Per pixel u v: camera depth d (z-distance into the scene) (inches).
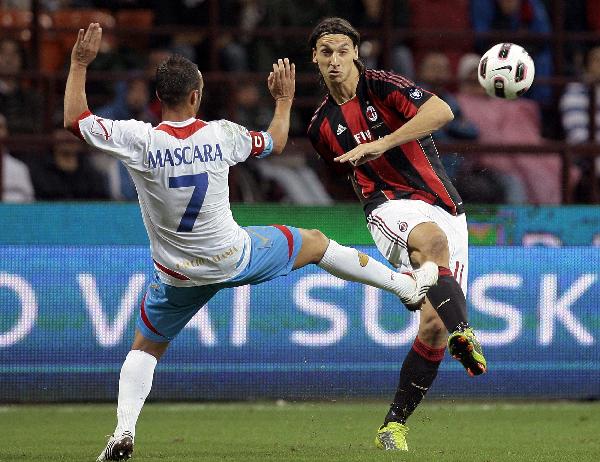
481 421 1237.1
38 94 1646.2
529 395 1393.9
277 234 846.5
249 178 1581.0
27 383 1339.8
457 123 1710.1
